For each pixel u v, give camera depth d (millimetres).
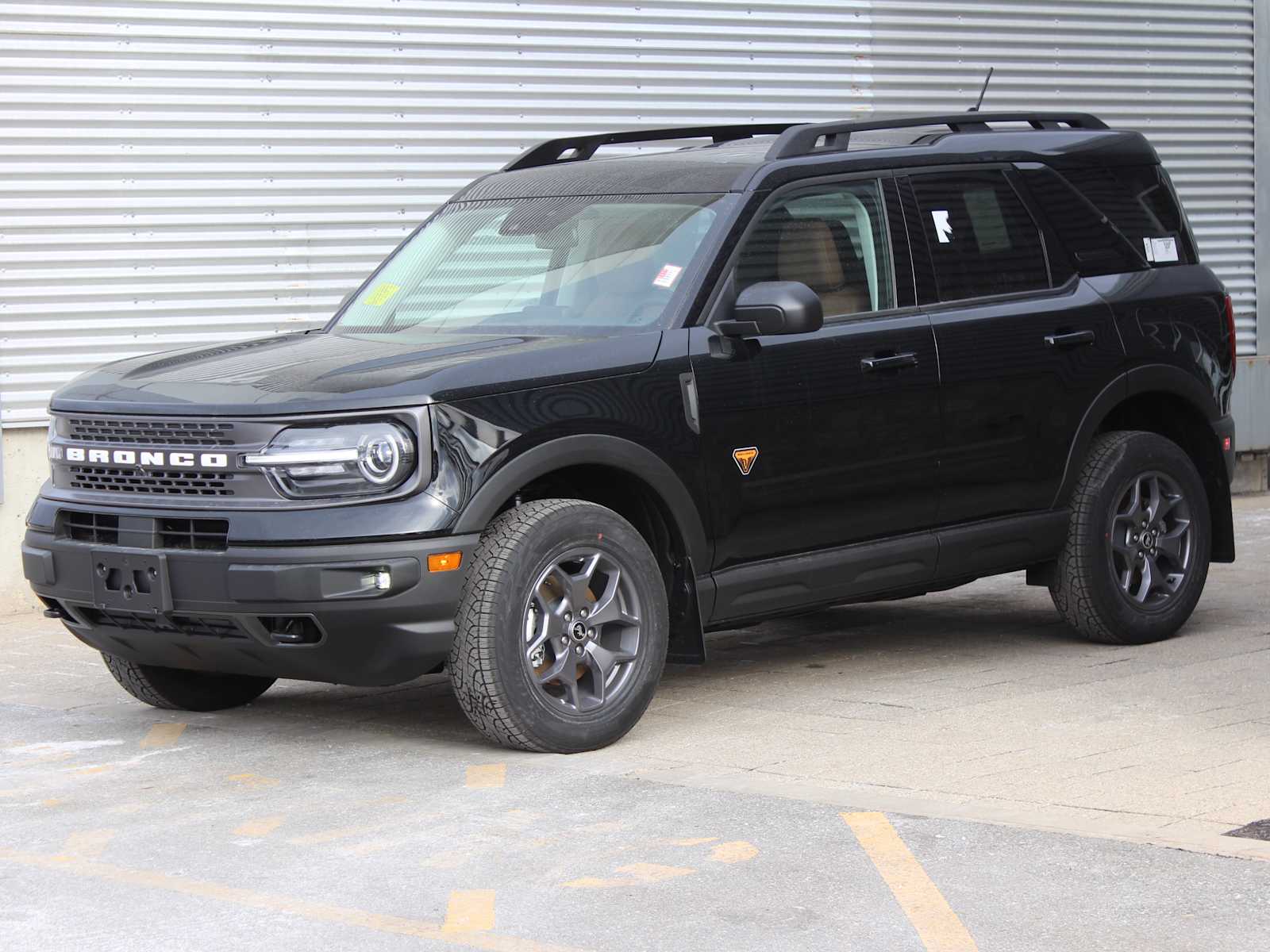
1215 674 6816
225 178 9906
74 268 9531
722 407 6102
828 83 11938
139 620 5867
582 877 4430
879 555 6566
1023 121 7480
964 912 4078
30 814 5234
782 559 6340
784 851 4582
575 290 6355
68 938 4094
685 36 11328
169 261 9789
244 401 5570
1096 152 7488
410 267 6918
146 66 9633
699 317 6133
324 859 4656
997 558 6957
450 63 10523
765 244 6363
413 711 6637
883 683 6836
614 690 5863
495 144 10719
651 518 6141
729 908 4152
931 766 5480
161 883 4496
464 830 4891
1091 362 7148
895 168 6809
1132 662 7105
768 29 11656
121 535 5738
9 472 9336
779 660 7406
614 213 6586
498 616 5562
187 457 5621
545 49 10828
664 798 5148
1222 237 13617
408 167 10445
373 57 10266
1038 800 5039
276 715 6629
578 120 11000
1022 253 7109
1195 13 13414
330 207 10227
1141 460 7328
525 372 5699
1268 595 8703
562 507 5727
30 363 9438
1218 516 7777
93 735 6332
